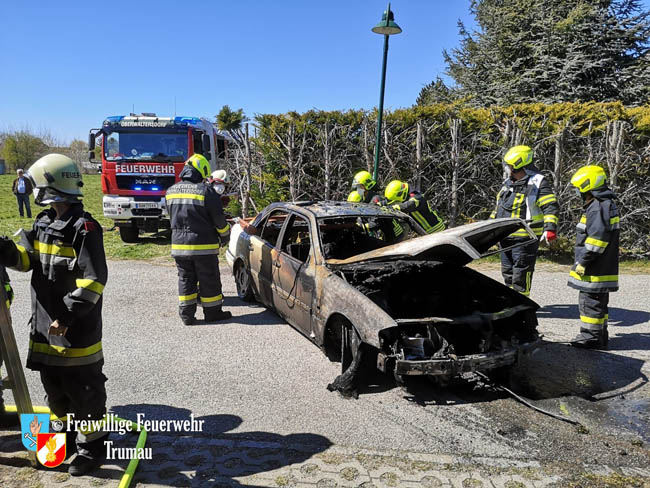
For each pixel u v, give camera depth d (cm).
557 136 994
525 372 471
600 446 346
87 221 280
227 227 588
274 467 314
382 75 898
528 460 328
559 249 1023
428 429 364
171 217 574
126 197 1116
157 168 1109
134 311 643
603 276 514
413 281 491
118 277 829
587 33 1892
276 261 568
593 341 528
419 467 316
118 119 1115
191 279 584
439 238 417
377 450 335
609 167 995
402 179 1068
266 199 1121
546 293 766
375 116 1058
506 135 1013
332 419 375
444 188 1056
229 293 741
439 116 1051
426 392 424
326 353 470
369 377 446
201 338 546
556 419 383
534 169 582
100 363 304
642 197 1031
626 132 1006
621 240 1048
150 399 404
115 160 1102
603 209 495
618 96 1853
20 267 288
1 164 5125
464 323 401
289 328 581
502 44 2011
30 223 1555
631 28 1853
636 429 370
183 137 1122
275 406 394
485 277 488
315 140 1091
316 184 1092
